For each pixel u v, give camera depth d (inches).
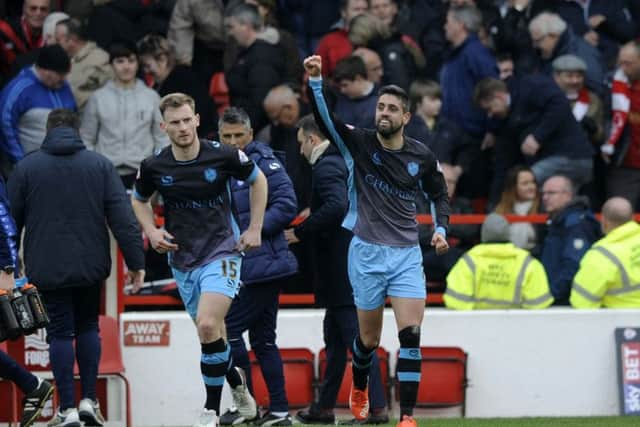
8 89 1471.5
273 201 1174.3
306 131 1206.3
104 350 1326.3
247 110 1574.8
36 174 1134.4
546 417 1390.3
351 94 1545.3
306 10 1802.4
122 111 1509.6
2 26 1659.7
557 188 1476.4
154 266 1464.1
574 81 1664.6
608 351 1421.0
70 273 1123.3
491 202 1641.2
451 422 1285.7
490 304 1425.9
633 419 1339.8
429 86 1640.0
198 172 1003.9
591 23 1812.3
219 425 1216.8
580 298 1421.0
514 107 1626.5
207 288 1001.5
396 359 1397.6
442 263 1473.9
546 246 1460.4
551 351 1417.3
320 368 1381.6
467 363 1414.9
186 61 1702.8
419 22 1791.3
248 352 1294.3
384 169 1025.5
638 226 1435.8
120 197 1154.0
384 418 1226.6
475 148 1668.3
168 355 1392.7
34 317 1051.9
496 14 1766.7
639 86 1680.6
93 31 1646.2
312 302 1445.6
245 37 1616.6
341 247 1206.3
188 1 1697.8
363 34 1657.2
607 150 1686.8
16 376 1108.5
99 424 1144.8
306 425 1209.4
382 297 1039.6
